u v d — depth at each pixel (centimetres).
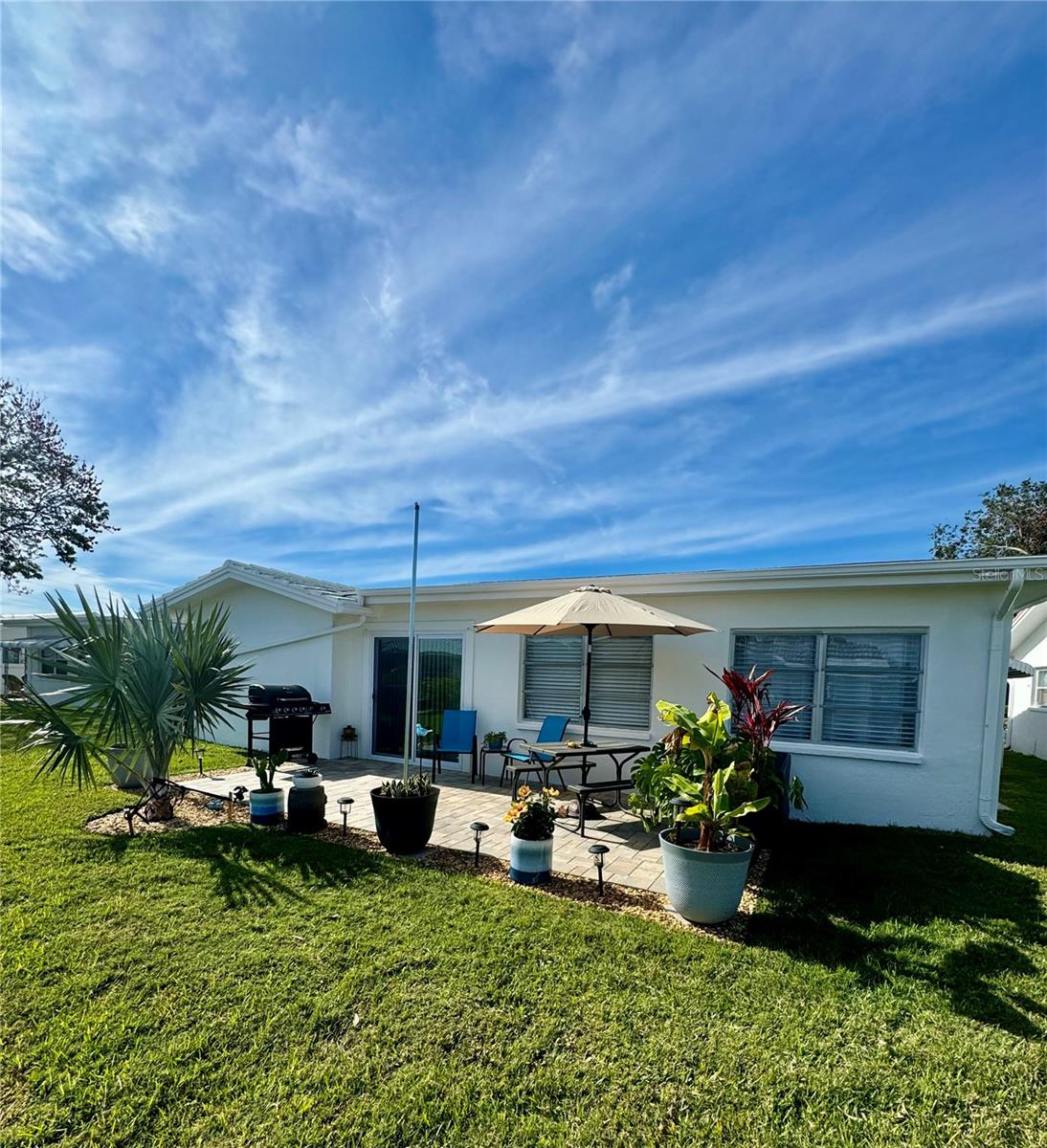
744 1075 269
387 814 540
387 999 320
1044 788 977
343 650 1055
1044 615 1530
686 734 446
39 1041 285
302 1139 233
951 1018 312
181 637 705
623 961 359
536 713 896
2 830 592
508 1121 243
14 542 2272
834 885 491
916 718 683
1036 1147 236
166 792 657
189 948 368
